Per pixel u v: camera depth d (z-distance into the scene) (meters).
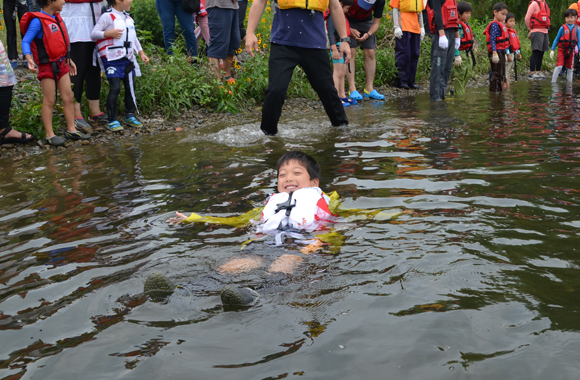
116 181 4.19
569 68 13.02
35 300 2.04
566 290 1.91
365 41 10.00
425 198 3.18
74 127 6.28
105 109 7.62
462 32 9.91
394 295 1.93
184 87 8.45
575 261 2.17
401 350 1.57
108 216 3.19
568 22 12.85
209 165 4.58
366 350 1.58
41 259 2.50
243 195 3.52
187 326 1.78
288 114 8.12
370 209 3.03
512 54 11.72
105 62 6.73
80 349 1.66
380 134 5.75
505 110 7.44
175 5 9.16
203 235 2.74
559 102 8.25
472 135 5.43
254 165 4.48
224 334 1.71
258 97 9.48
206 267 2.28
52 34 5.79
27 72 8.59
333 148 5.06
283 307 1.88
